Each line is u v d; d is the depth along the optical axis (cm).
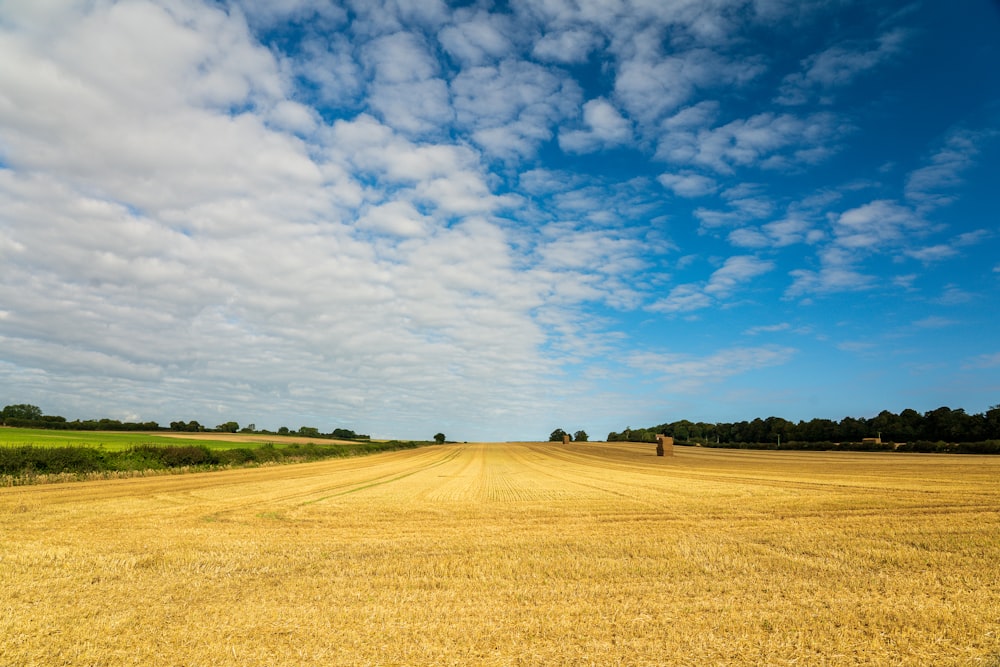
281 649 789
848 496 2580
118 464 4147
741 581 1133
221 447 7125
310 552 1439
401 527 1856
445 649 788
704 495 2739
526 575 1192
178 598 1040
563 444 13712
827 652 769
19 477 3316
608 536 1634
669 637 827
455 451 10881
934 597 1013
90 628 874
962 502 2302
